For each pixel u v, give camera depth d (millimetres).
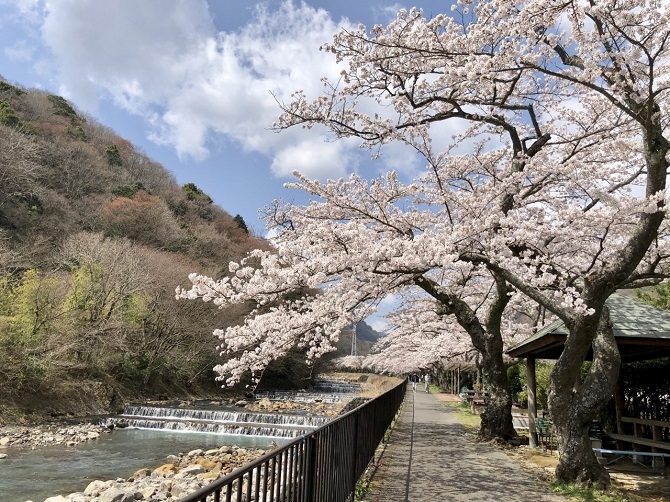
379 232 8891
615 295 9930
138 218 42094
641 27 6605
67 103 61250
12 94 51406
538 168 8688
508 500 5977
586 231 8914
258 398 32781
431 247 7020
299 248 7188
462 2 6891
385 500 5867
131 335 26453
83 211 41594
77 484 10664
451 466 8148
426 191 9852
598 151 9320
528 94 9141
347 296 7438
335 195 9219
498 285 11023
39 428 16406
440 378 44875
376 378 59344
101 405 21016
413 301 16906
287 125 8242
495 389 11383
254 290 6789
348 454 5398
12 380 17938
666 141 6641
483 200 8883
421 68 7617
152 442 15844
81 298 24078
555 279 8148
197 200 57375
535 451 9883
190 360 29719
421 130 8836
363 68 7516
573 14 6609
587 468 6695
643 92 6977
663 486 7324
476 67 6680
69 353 21719
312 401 31172
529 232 8125
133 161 59781
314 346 8281
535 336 9812
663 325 8430
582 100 9625
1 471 11500
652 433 9375
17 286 23047
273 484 2918
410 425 14500
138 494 8969
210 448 15109
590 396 6887
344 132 8461
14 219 34750
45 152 44125
